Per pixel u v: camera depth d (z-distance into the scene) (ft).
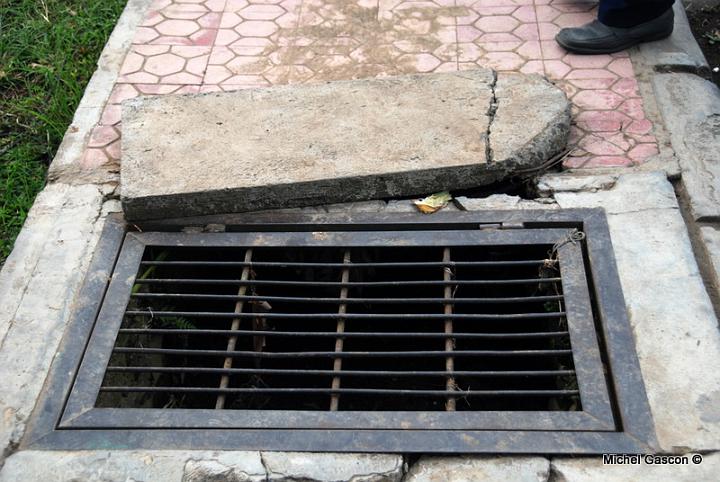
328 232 9.93
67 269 9.79
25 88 13.06
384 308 10.96
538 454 7.89
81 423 8.30
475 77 11.55
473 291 10.66
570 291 9.13
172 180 10.21
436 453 7.93
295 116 11.14
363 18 13.50
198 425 8.23
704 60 12.29
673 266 9.31
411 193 10.37
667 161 10.58
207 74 12.51
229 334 9.09
